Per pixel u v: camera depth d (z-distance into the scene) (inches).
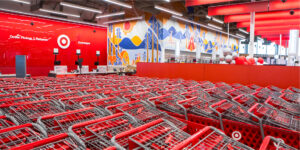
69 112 92.0
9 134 67.9
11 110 103.7
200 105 121.3
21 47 518.6
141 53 625.0
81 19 612.1
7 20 493.0
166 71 331.9
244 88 189.0
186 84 205.2
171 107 121.4
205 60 598.9
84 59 654.5
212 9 395.5
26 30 526.0
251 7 355.3
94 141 71.2
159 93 153.2
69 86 182.9
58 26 587.5
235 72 263.4
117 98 131.0
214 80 281.1
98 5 537.0
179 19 634.8
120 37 677.9
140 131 71.0
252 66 250.7
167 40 595.8
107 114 99.7
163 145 67.7
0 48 484.4
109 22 643.5
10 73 502.3
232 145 64.9
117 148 57.5
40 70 555.2
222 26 818.8
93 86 186.2
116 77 269.4
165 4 558.9
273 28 605.9
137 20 629.9
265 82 242.2
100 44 697.0
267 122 97.6
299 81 222.4
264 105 113.7
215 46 905.5
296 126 90.7
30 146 55.2
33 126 74.4
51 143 58.6
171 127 77.1
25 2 433.1
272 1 339.6
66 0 477.4
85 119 93.4
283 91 173.9
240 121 102.0
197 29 761.0
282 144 66.2
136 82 213.3
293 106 121.5
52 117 87.1
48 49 569.3
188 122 90.2
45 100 116.6
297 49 324.2
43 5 481.7
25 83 211.0
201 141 63.8
